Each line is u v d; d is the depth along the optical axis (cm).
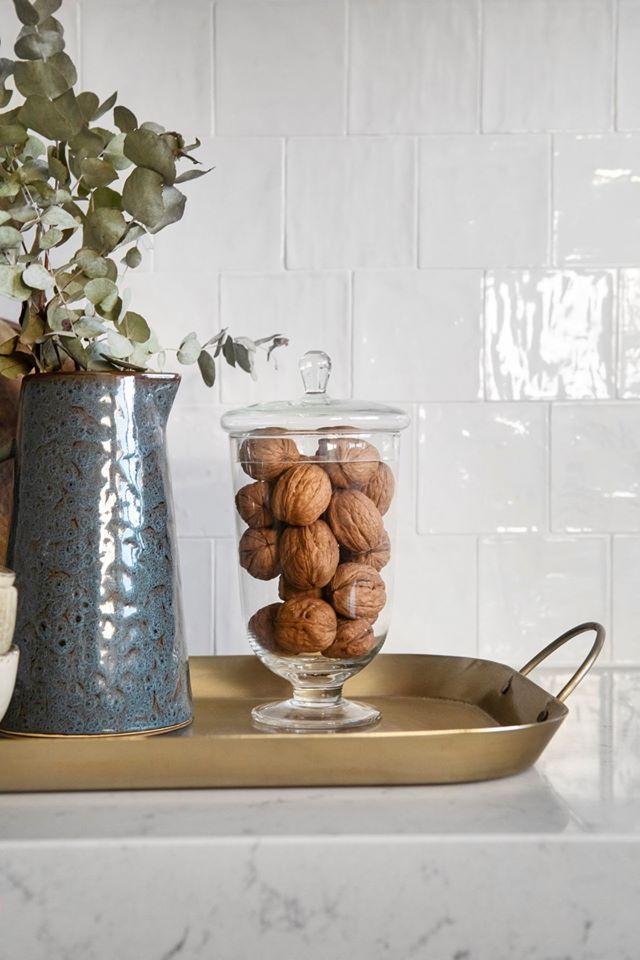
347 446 77
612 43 107
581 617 109
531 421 108
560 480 109
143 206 74
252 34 106
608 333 108
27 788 67
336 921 58
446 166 107
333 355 107
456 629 109
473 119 107
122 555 73
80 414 73
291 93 106
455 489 108
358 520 77
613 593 109
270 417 77
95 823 61
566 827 60
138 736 72
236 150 107
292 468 77
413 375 108
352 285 107
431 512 108
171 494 78
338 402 81
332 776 67
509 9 106
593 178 107
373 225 107
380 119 107
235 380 107
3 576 70
